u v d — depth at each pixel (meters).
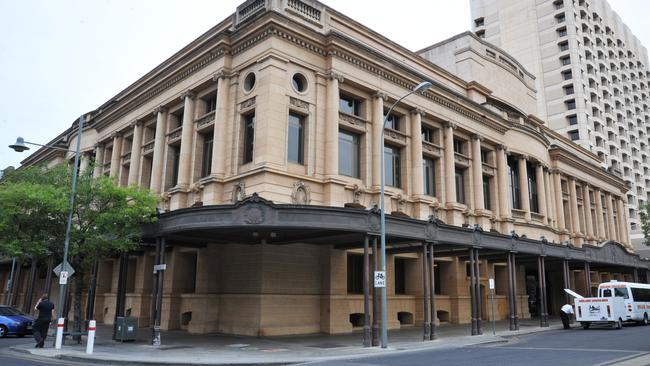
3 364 14.50
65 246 20.00
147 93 31.66
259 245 23.42
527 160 41.75
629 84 108.88
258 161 22.72
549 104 90.38
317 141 24.75
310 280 24.91
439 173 32.06
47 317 18.94
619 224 59.97
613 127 95.94
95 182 22.19
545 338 23.69
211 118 26.45
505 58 46.56
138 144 32.78
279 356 16.36
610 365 13.38
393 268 28.89
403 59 32.91
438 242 23.25
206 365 14.57
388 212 27.31
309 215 18.81
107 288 34.38
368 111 27.67
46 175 23.12
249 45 24.97
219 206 18.98
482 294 35.94
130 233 21.28
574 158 49.06
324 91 25.62
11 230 20.80
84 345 19.84
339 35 25.61
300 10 26.42
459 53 41.78
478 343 20.86
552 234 43.06
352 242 23.67
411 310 29.91
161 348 18.61
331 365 14.48
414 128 30.17
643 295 32.31
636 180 100.88
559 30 91.88
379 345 19.56
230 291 24.67
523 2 96.44
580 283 47.72
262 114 23.12
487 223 34.66
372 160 27.31
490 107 38.25
